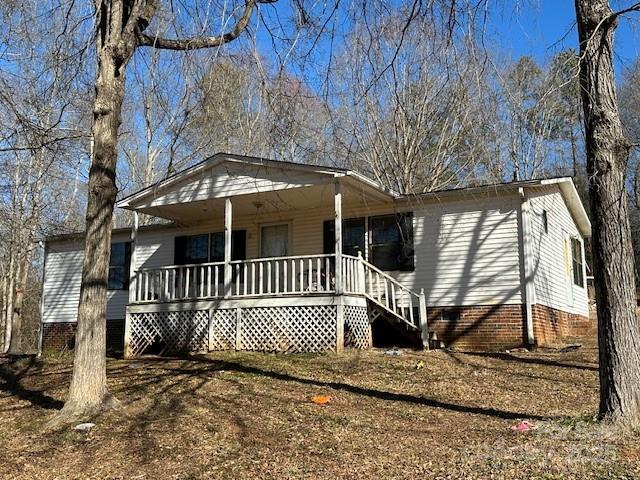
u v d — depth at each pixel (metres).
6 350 25.58
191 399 9.28
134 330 15.28
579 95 6.82
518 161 23.81
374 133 21.52
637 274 28.05
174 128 20.41
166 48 9.16
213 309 14.38
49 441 7.37
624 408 6.13
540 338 14.02
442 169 23.20
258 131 11.27
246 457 6.36
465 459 5.78
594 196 6.45
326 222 16.28
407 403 8.73
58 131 11.82
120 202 15.42
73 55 9.52
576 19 6.70
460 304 14.43
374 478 5.46
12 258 25.00
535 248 14.34
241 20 8.71
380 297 14.69
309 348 13.25
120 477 5.96
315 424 7.63
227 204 14.49
